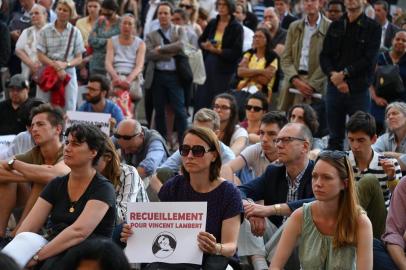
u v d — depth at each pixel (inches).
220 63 1037.2
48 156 592.4
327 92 880.3
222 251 497.4
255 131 796.6
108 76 998.4
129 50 997.2
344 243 487.2
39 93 981.2
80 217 502.0
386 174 624.4
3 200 577.0
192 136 510.6
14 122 840.9
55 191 518.0
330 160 484.7
